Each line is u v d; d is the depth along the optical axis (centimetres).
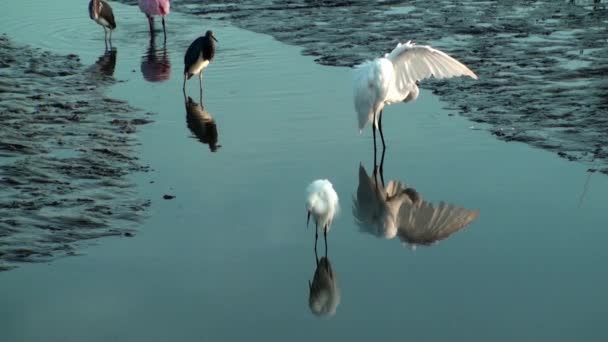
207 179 1075
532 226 940
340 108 1367
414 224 960
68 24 2044
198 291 804
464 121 1286
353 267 859
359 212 993
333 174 1100
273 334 730
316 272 846
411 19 2009
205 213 974
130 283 817
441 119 1300
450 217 972
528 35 1814
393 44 1773
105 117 1324
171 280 824
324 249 898
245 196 1025
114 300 785
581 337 717
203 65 1486
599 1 2141
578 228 931
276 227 947
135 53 1777
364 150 1184
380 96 1123
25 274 822
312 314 763
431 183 1069
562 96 1377
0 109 1333
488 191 1036
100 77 1573
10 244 872
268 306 779
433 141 1208
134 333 730
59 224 923
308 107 1374
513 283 816
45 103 1383
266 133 1254
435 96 1416
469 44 1747
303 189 1049
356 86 1135
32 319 749
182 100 1430
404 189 1056
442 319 750
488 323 742
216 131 1266
